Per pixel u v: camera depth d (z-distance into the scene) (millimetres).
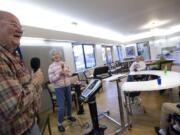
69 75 3088
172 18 6617
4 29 921
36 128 1069
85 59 7758
